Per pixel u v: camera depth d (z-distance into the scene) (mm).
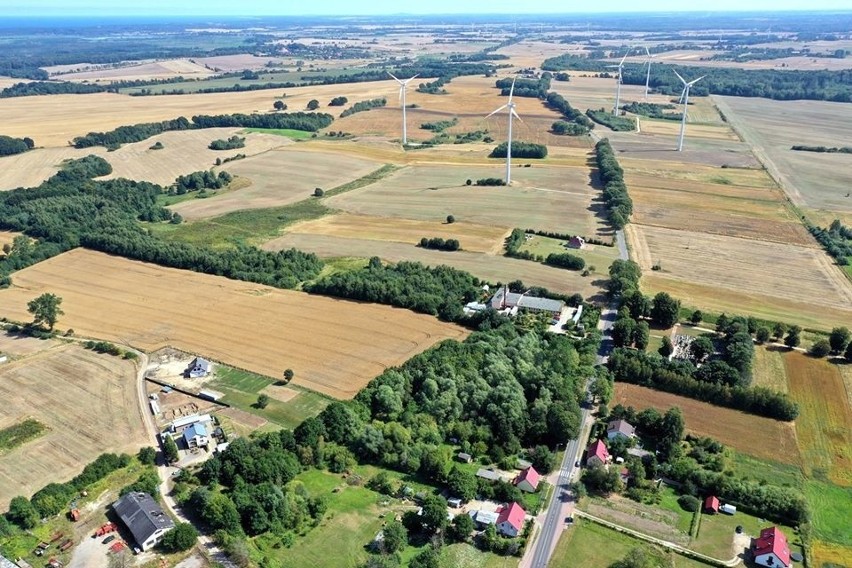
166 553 81250
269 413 109375
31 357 127188
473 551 82688
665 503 91062
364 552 81875
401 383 111812
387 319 141625
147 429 105562
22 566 78562
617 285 149875
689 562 80625
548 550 82625
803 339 132750
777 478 94750
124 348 130500
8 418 107938
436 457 95250
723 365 115562
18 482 93625
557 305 143250
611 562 80625
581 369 117750
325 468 97812
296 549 82312
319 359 125688
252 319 142125
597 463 95938
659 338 133750
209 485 91625
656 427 103500
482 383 110750
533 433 103125
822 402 112312
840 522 87188
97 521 86438
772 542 80688
